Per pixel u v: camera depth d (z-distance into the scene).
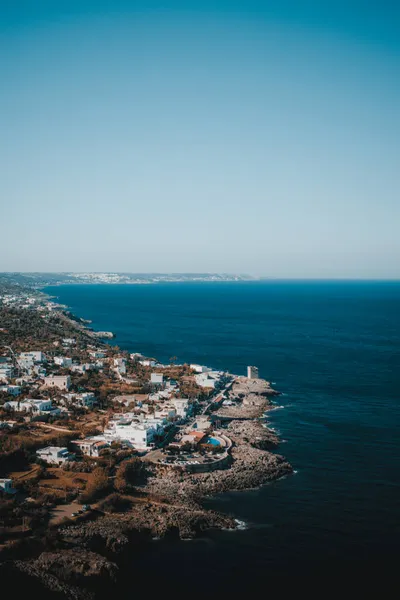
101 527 124.44
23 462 157.88
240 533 127.81
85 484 144.50
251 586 108.00
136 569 113.81
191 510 136.12
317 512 138.00
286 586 107.94
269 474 160.50
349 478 159.12
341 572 112.50
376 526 130.88
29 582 103.94
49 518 126.62
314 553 119.38
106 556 117.00
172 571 113.00
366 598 104.38
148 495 143.88
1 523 120.94
